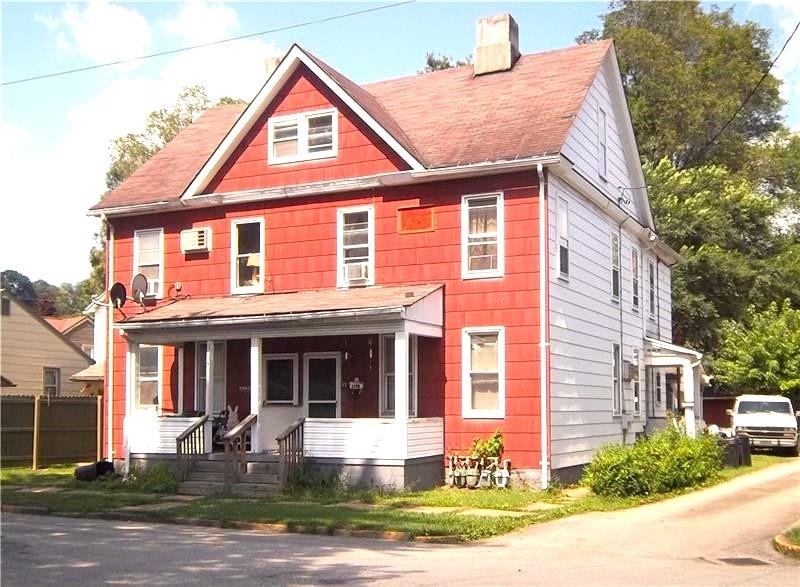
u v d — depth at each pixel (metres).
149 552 11.99
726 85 51.62
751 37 53.62
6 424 26.38
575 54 24.38
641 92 48.62
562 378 20.53
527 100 22.42
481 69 24.97
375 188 21.78
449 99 24.03
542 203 19.92
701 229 42.09
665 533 13.82
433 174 20.66
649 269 30.58
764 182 54.88
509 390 19.89
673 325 42.38
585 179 21.75
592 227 23.59
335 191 22.23
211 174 23.73
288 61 22.73
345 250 22.23
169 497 19.11
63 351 38.31
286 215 23.02
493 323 20.19
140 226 25.09
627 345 26.48
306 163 22.67
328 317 19.47
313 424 19.69
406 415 18.94
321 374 22.30
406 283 21.25
